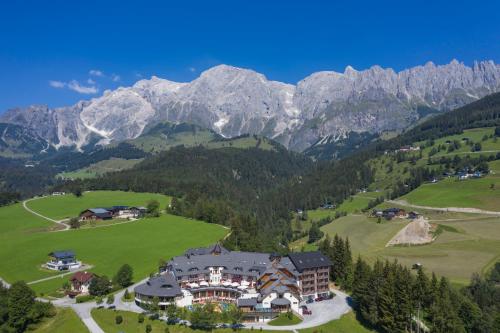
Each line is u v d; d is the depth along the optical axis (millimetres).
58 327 135375
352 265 183750
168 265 185125
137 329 133750
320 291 172375
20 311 137750
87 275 167375
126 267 172000
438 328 135875
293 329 136625
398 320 137500
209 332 133125
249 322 143250
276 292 151500
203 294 162750
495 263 189625
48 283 176375
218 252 197750
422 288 149250
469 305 140125
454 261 196125
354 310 155625
